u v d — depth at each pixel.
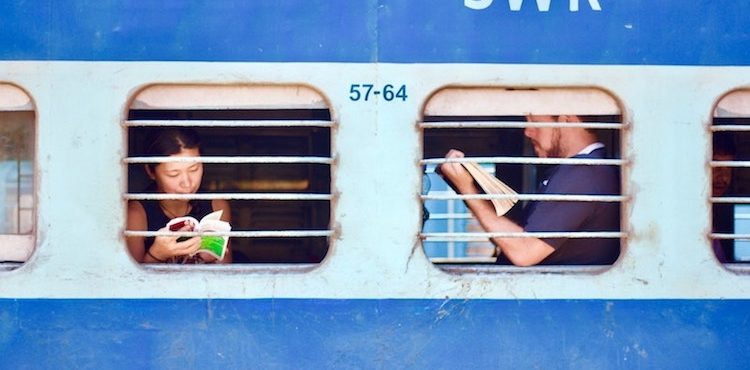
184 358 3.71
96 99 3.70
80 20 3.71
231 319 3.72
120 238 3.70
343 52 3.74
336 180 3.72
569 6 3.79
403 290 3.73
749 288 3.81
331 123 3.71
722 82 3.81
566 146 3.87
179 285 3.71
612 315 3.78
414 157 3.73
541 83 3.77
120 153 3.70
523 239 3.82
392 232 3.72
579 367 3.77
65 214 3.70
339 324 3.72
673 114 3.80
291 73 3.72
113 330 3.71
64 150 3.70
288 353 3.72
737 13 3.83
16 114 3.80
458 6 3.76
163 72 3.71
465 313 3.75
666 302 3.79
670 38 3.81
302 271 3.73
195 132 3.92
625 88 3.79
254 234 3.71
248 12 3.73
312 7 3.74
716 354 3.80
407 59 3.74
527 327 3.76
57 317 3.71
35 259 3.70
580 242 3.91
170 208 3.88
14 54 3.71
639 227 3.78
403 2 3.75
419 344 3.73
